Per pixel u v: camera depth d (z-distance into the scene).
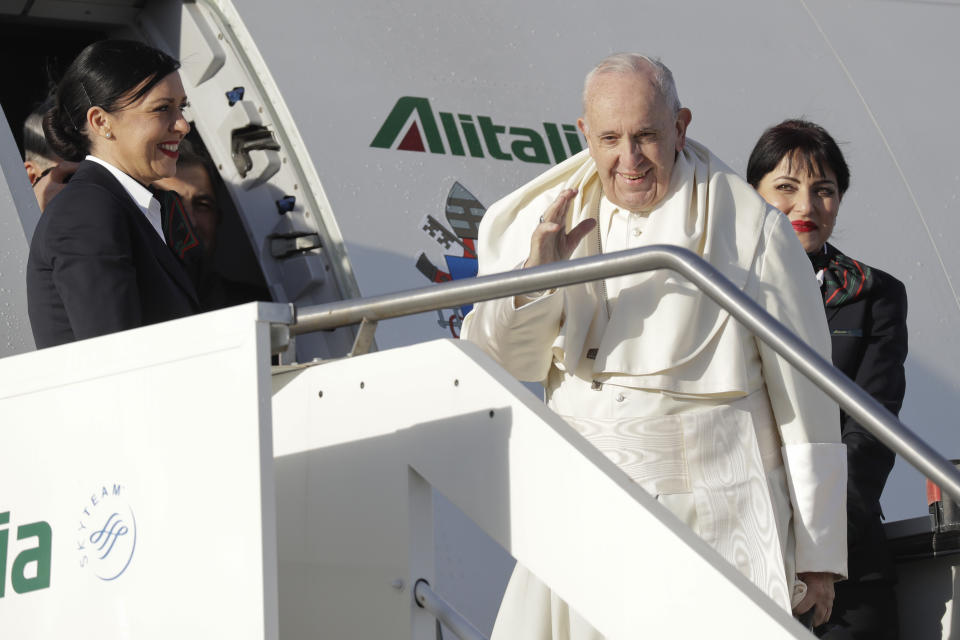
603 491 7.25
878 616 11.32
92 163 10.23
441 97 15.55
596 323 9.63
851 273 12.35
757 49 18.38
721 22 18.45
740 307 7.17
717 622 6.84
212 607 6.95
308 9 15.69
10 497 7.85
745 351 9.49
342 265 14.06
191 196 16.17
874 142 18.30
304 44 15.33
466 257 14.60
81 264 9.30
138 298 9.44
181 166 16.12
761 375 9.61
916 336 17.05
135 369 7.45
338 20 15.71
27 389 7.86
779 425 9.55
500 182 15.27
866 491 11.58
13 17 16.58
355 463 8.23
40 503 7.72
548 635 9.28
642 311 9.43
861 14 19.70
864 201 17.83
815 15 19.33
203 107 15.38
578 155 10.38
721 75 17.78
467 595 12.45
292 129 14.65
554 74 16.48
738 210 9.76
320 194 14.33
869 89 18.75
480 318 9.68
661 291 9.41
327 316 7.77
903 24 19.86
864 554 11.41
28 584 7.70
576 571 7.31
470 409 7.78
